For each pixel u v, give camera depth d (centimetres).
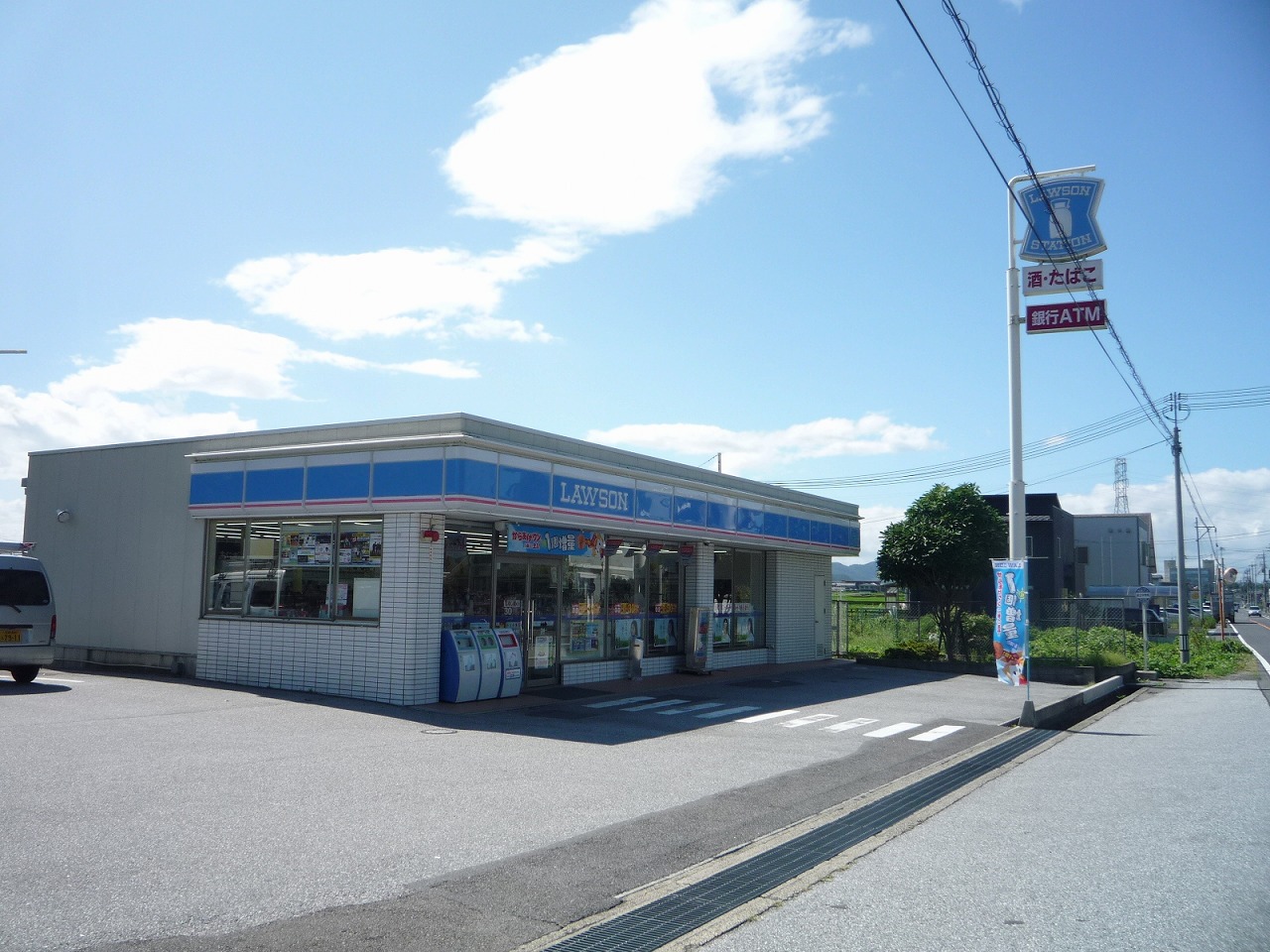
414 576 1381
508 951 505
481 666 1444
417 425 1413
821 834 766
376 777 898
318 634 1473
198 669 1616
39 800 765
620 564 1886
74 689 1443
